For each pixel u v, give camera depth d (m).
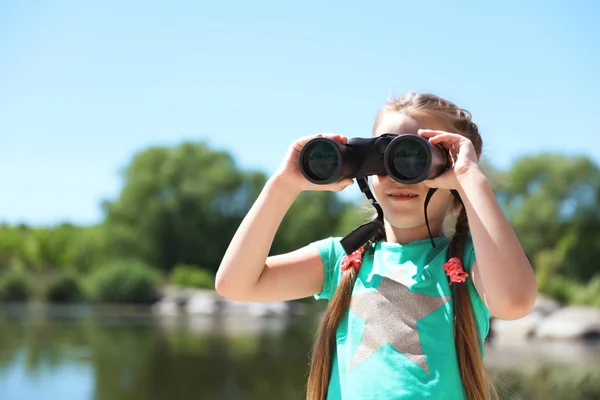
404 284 1.91
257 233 2.03
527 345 15.34
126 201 47.25
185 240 47.38
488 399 1.81
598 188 40.09
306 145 1.89
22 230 53.34
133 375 11.12
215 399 9.16
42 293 35.84
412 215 1.97
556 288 27.62
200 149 50.41
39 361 12.66
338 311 1.99
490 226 1.75
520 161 41.88
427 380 1.77
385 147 1.92
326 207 46.09
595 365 11.48
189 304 31.39
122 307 32.78
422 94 2.13
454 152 1.91
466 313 1.85
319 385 1.97
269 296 2.11
